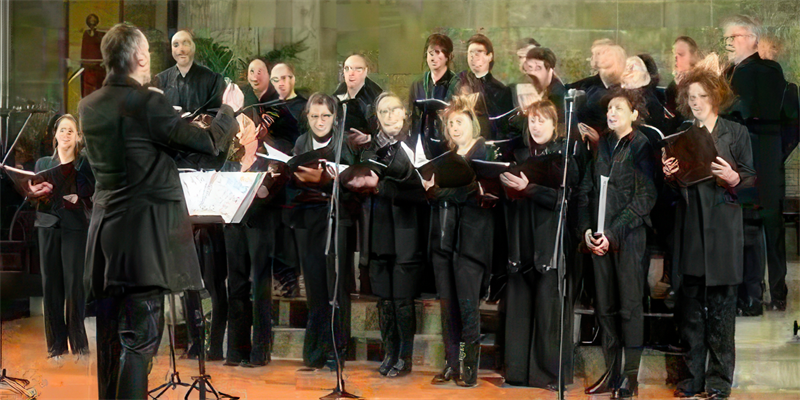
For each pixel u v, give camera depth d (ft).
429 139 22.82
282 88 24.27
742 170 21.53
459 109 22.54
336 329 23.17
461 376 22.36
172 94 25.00
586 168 21.90
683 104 22.07
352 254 23.41
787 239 23.25
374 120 23.27
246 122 23.90
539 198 21.89
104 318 19.52
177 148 19.13
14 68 25.66
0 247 24.73
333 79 25.53
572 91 21.17
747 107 22.98
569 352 21.95
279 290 24.25
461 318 22.36
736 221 21.39
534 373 22.09
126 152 18.75
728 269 21.21
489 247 22.36
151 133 18.86
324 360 23.20
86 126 18.84
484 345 23.15
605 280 21.61
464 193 22.29
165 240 18.89
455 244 22.36
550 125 21.95
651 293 22.62
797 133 23.11
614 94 22.08
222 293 24.09
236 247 23.66
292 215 23.41
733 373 21.81
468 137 22.47
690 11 24.45
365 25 25.54
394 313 22.76
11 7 25.61
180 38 24.91
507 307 22.35
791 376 22.20
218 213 23.36
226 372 23.34
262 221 23.50
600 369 22.47
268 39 25.59
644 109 22.36
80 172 23.82
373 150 23.03
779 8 23.99
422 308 23.43
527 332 22.20
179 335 24.63
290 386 22.31
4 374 22.97
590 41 24.98
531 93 22.93
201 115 24.44
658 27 24.57
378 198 22.81
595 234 21.56
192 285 19.22
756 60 23.21
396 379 22.62
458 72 23.45
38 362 24.06
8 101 25.52
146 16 25.82
